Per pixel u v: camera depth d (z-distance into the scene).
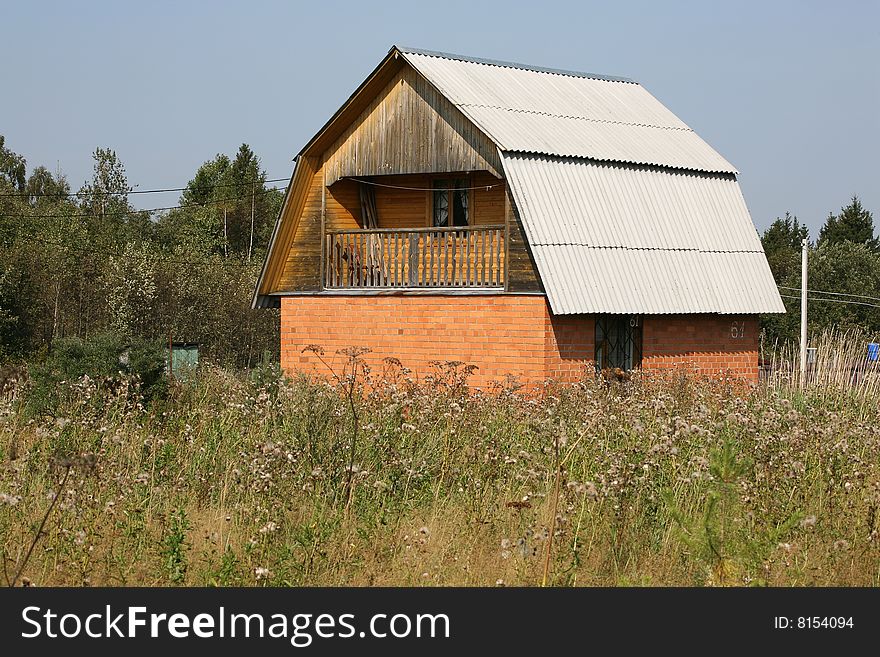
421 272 50.31
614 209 48.72
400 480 24.95
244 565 20.62
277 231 52.19
